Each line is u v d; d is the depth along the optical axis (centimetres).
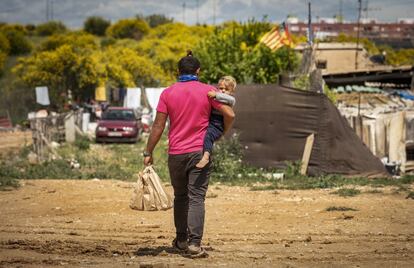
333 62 4456
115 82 5200
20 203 1467
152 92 4759
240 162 2183
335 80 3444
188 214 791
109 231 1083
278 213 1317
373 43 7388
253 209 1382
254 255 844
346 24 8456
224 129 792
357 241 984
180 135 777
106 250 870
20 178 2058
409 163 2480
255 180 2047
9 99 4909
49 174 2147
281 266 760
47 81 4975
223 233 1065
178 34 8312
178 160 777
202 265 751
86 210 1355
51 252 858
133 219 1231
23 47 8262
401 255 862
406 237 1023
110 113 3666
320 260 820
